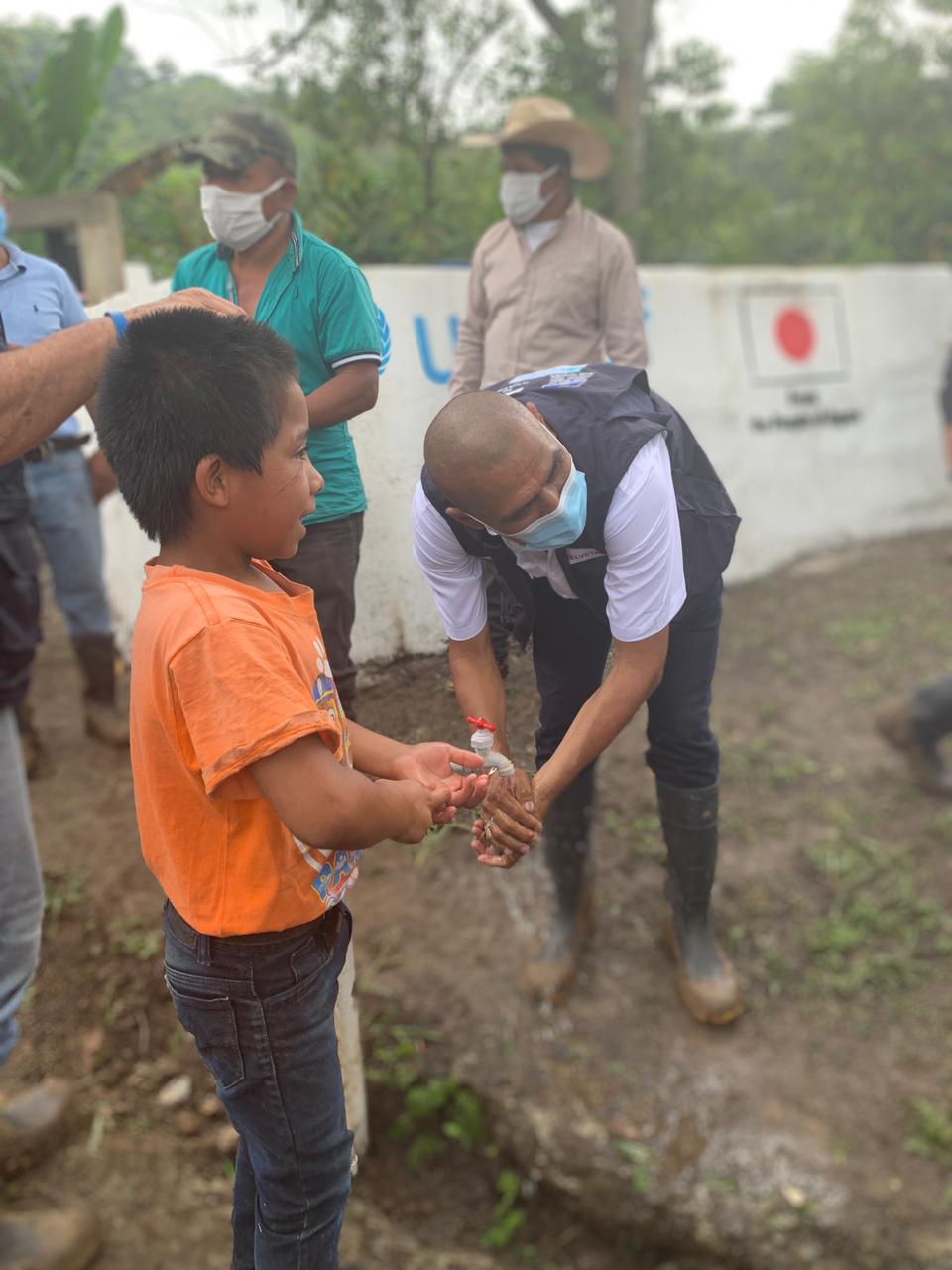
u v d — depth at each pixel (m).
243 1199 1.53
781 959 3.63
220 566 1.22
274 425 1.16
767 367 6.64
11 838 2.13
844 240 9.77
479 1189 3.02
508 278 2.79
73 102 7.78
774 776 4.54
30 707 4.11
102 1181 2.73
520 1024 3.30
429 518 1.59
